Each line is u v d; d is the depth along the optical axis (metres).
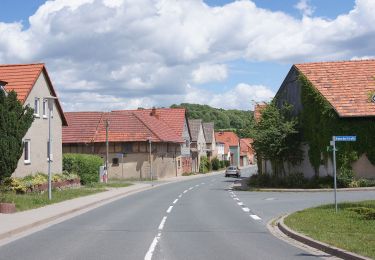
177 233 14.13
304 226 14.22
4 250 11.34
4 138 23.44
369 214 15.88
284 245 11.93
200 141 90.88
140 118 59.56
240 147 135.38
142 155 57.31
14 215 18.17
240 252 10.93
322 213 17.05
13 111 24.08
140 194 32.75
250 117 38.91
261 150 37.50
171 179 58.84
